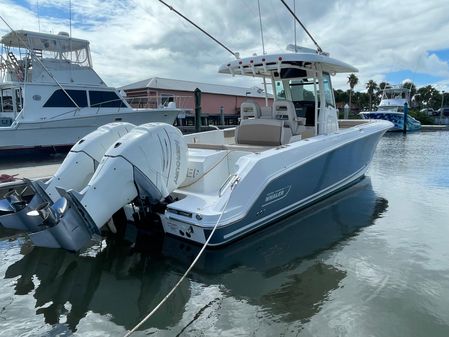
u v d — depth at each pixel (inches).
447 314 124.5
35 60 471.2
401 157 514.6
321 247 179.9
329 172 238.2
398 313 124.8
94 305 131.3
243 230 177.6
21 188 247.8
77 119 464.8
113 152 156.6
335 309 127.0
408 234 199.8
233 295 136.4
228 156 205.8
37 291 141.5
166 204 171.3
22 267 161.6
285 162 191.8
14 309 128.9
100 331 115.6
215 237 162.4
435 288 141.6
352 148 259.0
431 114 2194.9
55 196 171.5
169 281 147.6
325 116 249.1
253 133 228.8
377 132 289.4
